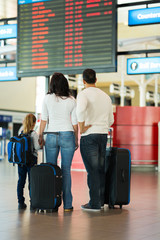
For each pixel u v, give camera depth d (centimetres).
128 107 1390
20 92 2659
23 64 902
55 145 491
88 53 833
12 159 516
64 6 854
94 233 378
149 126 1395
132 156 1388
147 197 646
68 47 851
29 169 525
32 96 2783
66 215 470
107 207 539
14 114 2595
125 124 1388
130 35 1933
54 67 865
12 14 1397
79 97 492
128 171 526
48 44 871
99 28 823
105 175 538
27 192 679
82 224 419
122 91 2425
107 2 816
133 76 2455
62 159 496
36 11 885
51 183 480
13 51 967
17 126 2634
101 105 503
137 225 418
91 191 505
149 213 494
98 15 824
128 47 2103
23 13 901
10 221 433
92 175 502
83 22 838
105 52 817
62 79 499
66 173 497
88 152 497
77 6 844
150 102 3141
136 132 1389
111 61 812
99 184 504
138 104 3416
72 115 495
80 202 572
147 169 1385
